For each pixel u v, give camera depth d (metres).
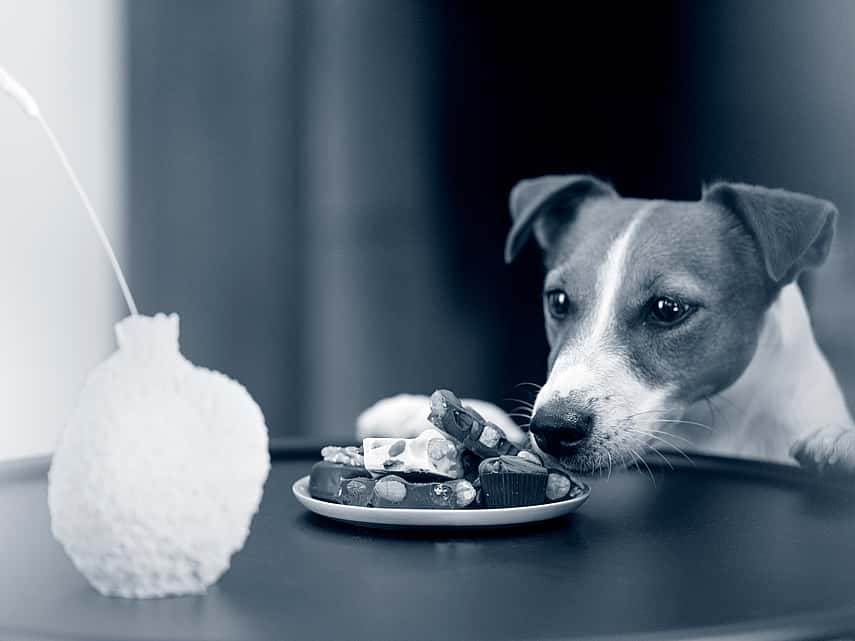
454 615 0.77
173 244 2.16
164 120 2.15
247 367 2.15
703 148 1.62
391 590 0.81
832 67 1.46
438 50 1.94
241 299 2.14
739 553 0.88
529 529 0.94
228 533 0.80
